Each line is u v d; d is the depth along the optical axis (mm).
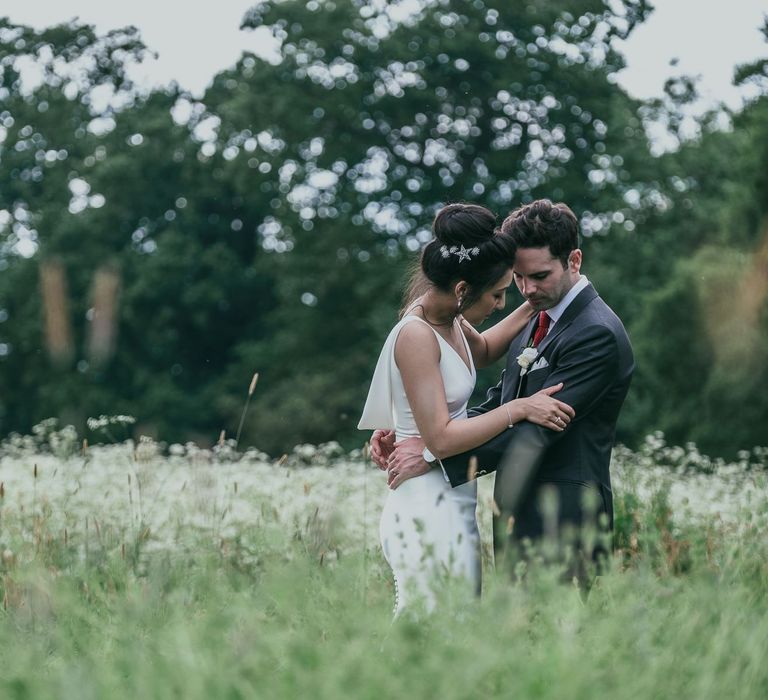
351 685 2367
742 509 4203
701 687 2418
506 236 3848
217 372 31859
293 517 4828
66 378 29094
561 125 26641
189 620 3029
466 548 3869
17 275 30328
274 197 30547
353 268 27750
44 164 32094
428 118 27453
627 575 3051
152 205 31812
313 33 27438
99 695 2424
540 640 2705
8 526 4820
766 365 17734
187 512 5113
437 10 26969
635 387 20266
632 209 26672
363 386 26734
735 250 18812
